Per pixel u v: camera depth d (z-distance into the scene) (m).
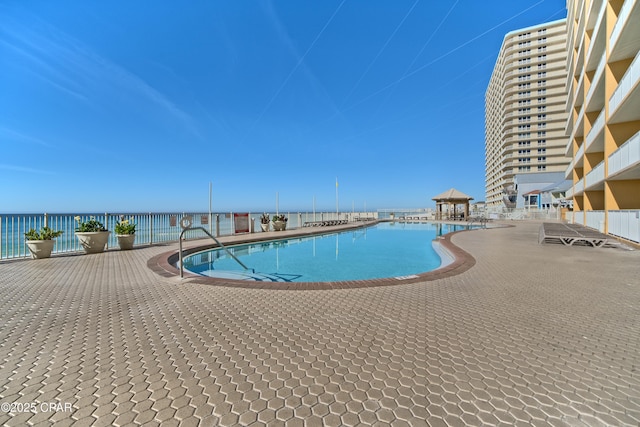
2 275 5.94
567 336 2.98
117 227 9.68
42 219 8.88
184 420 1.75
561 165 65.50
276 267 9.07
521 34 70.44
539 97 67.81
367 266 9.19
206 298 4.40
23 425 1.71
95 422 1.74
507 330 3.14
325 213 26.16
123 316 3.61
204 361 2.48
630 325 3.26
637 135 8.95
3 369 2.34
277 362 2.46
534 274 5.94
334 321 3.44
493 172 91.69
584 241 10.35
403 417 1.78
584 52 18.20
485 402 1.92
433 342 2.86
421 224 30.42
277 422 1.74
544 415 1.80
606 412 1.82
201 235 14.16
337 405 1.89
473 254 8.50
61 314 3.67
